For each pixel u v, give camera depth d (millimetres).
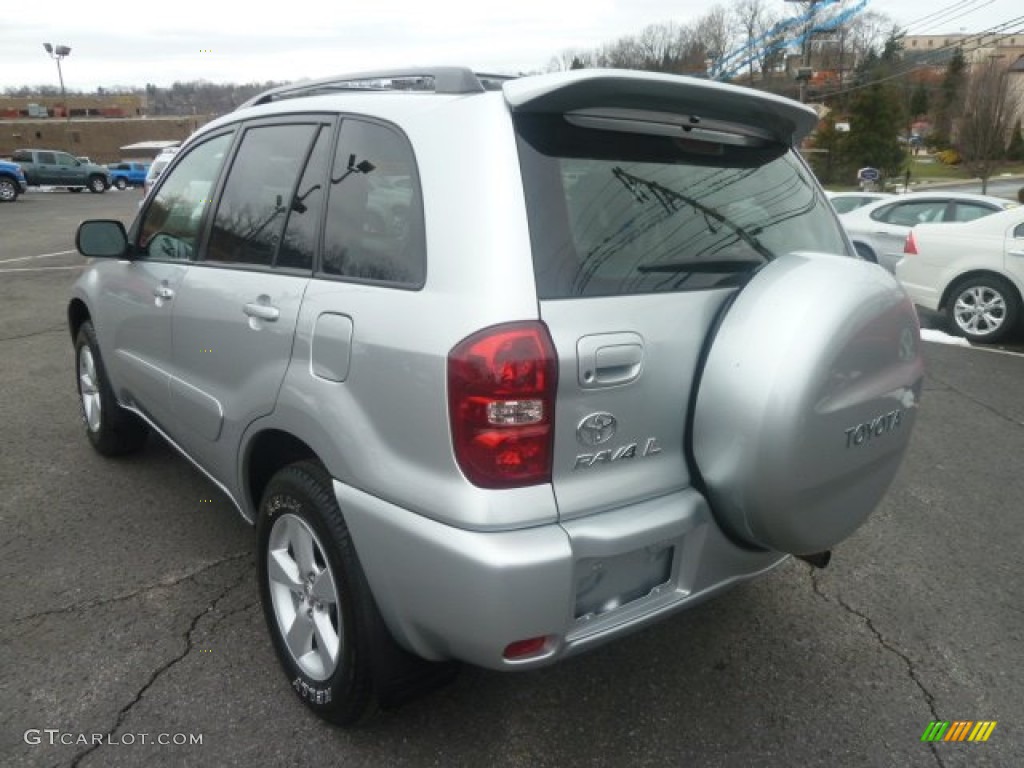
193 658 2830
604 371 1994
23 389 5992
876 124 46594
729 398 2100
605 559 2061
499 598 1895
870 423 2287
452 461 1949
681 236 2258
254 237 2811
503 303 1902
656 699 2682
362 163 2396
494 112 2074
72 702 2596
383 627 2262
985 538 3881
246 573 3389
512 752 2428
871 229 10844
